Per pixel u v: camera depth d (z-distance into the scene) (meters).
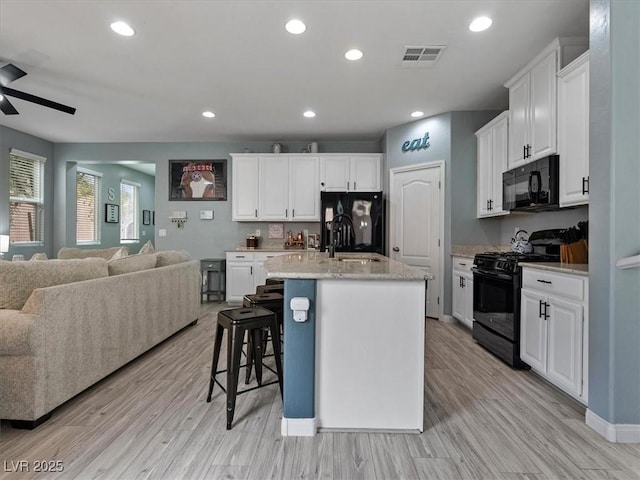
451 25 2.48
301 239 5.52
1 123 4.74
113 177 7.02
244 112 4.28
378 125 4.77
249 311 2.14
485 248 4.21
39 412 1.88
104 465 1.59
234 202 5.37
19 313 1.90
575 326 2.12
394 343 1.89
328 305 1.88
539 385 2.48
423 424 1.94
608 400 1.82
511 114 3.30
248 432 1.87
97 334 2.35
